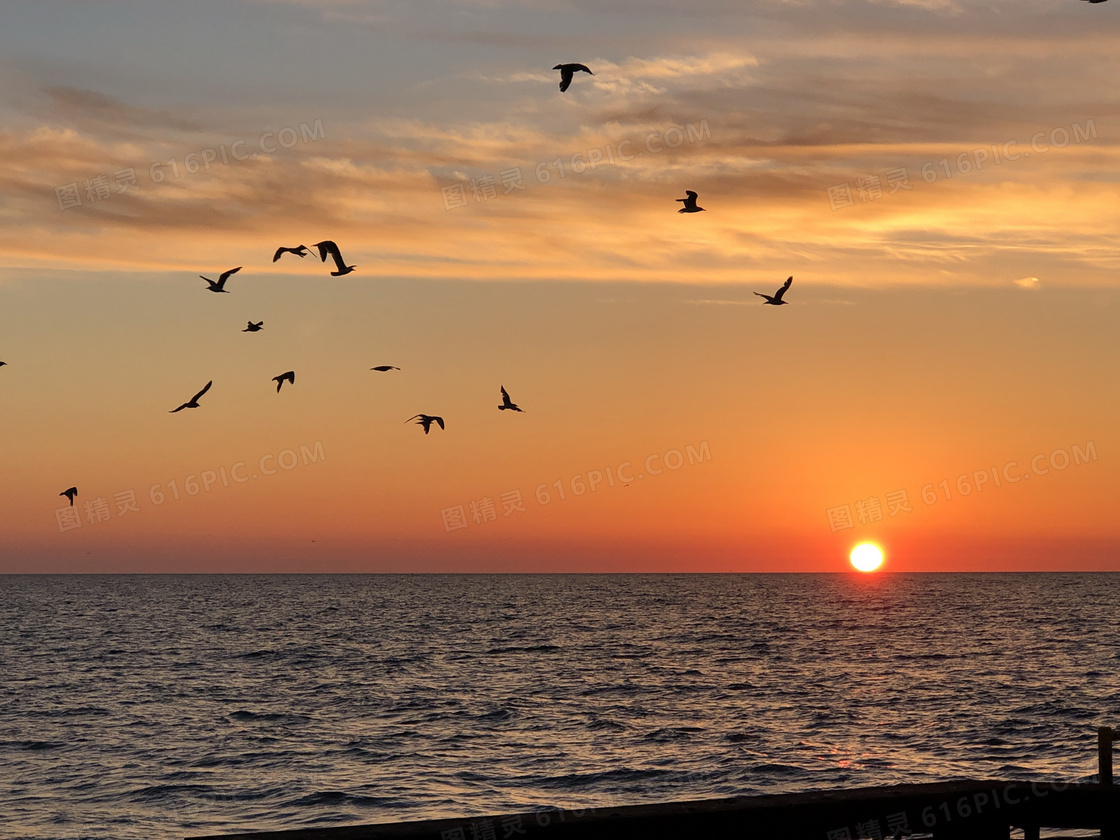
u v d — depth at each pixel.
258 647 78.75
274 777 31.84
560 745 36.44
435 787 30.53
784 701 47.00
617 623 111.69
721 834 8.90
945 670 60.22
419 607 155.38
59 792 30.25
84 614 131.75
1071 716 41.56
